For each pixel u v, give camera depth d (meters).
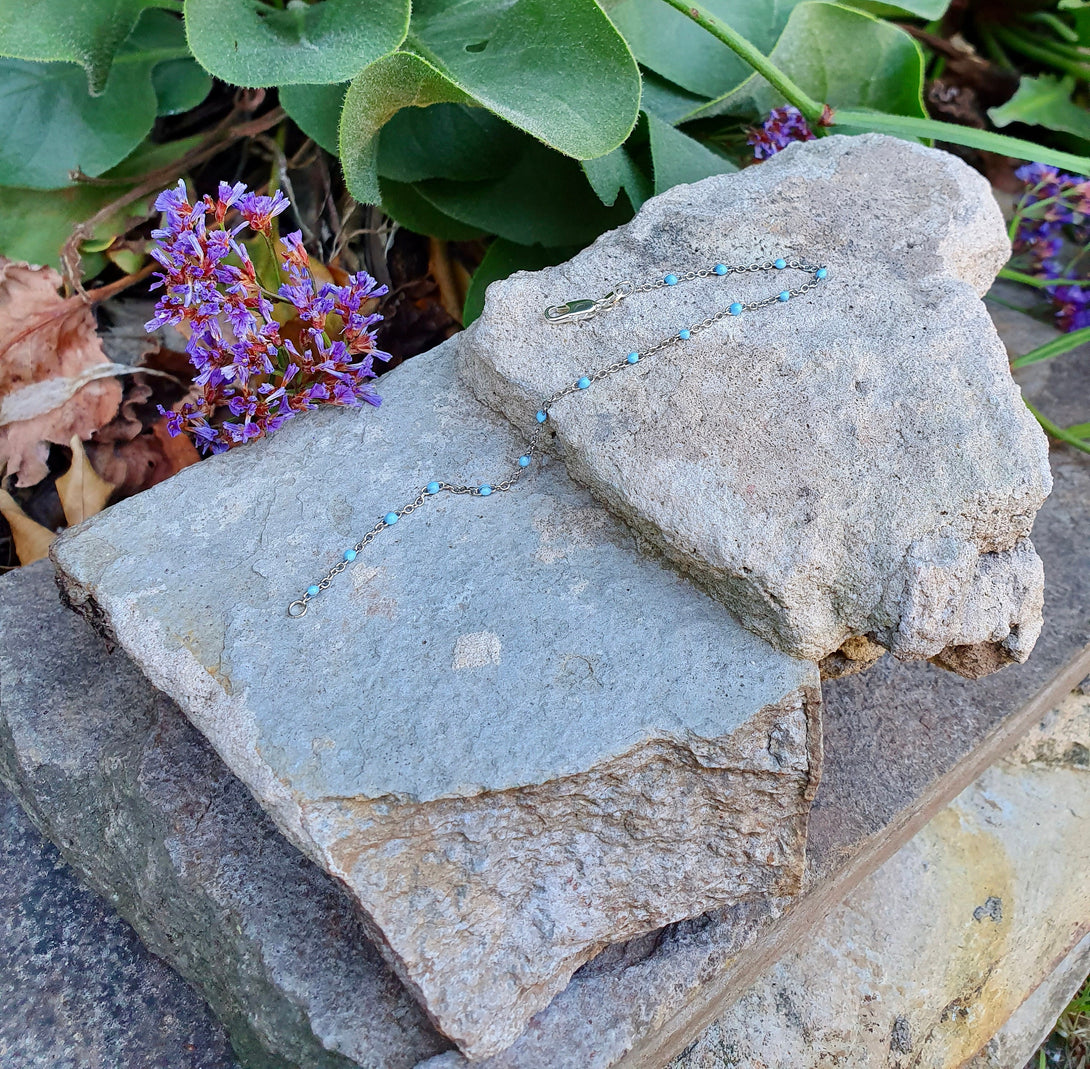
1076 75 0.47
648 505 0.24
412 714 0.23
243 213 0.27
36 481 0.35
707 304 0.27
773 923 0.25
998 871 0.32
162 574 0.25
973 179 0.30
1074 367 0.40
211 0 0.29
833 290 0.27
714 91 0.37
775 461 0.24
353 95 0.26
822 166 0.30
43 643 0.29
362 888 0.22
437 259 0.40
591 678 0.23
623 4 0.36
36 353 0.35
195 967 0.26
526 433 0.27
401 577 0.25
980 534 0.24
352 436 0.28
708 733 0.22
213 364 0.27
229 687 0.23
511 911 0.23
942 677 0.31
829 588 0.23
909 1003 0.30
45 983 0.27
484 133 0.34
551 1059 0.23
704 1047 0.28
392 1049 0.23
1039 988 0.34
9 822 0.29
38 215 0.35
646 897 0.24
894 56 0.36
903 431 0.24
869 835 0.27
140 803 0.26
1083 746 0.35
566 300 0.28
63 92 0.33
